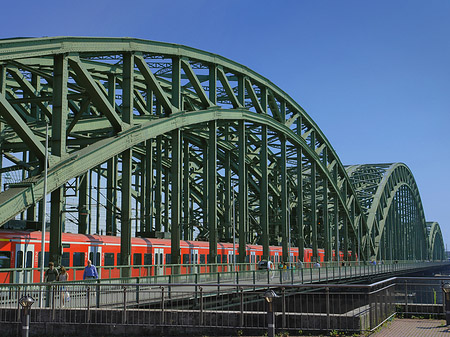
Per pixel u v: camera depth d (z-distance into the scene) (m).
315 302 18.36
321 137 78.25
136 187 74.00
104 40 35.22
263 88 59.44
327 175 82.25
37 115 43.38
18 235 29.95
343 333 17.39
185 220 59.56
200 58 46.25
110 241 37.81
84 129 41.22
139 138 37.28
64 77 31.98
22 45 29.89
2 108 27.92
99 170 59.81
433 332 17.58
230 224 62.66
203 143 60.66
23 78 39.44
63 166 31.03
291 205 93.88
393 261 114.44
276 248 68.69
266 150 58.94
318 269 49.84
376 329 18.06
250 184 82.31
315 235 74.06
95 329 18.75
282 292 18.12
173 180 42.19
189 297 20.45
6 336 19.16
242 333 17.86
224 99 61.84
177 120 42.12
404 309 21.92
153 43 39.91
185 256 46.53
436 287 23.98
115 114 35.44
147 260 40.81
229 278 37.38
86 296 19.48
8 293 19.78
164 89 52.62
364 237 109.06
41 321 19.17
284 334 17.59
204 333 18.14
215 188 47.78
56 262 30.94
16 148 38.88
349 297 18.27
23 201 28.47
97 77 45.78
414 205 167.50
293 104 67.06
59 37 31.84
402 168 141.12
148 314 18.64
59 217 31.50
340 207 94.88
